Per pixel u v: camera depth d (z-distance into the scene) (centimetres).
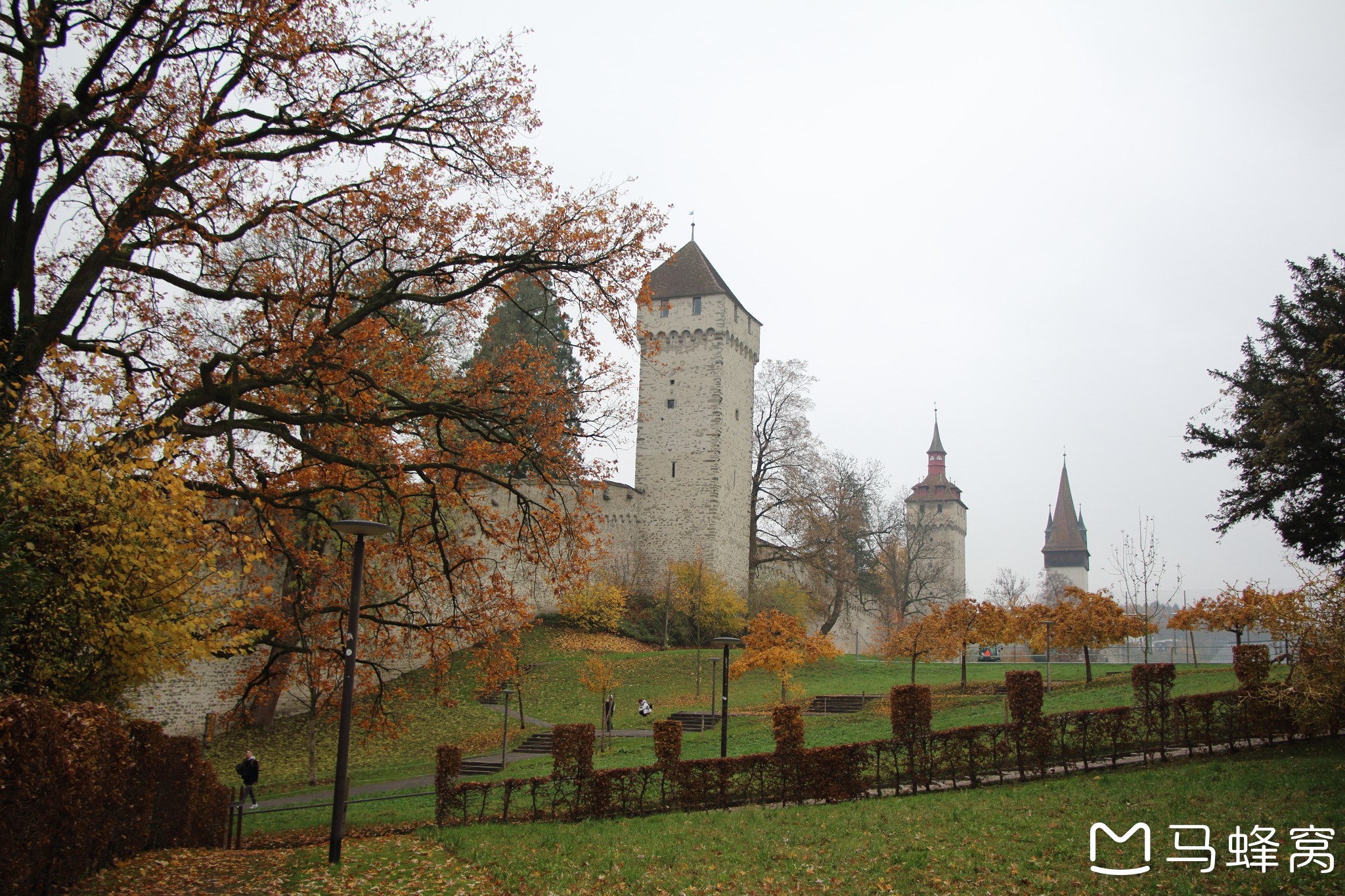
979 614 3559
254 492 1580
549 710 3753
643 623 5194
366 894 1100
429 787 2489
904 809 1410
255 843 1681
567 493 5056
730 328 5788
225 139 1563
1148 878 979
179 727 3111
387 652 2047
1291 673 1642
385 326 1819
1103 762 1648
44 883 954
